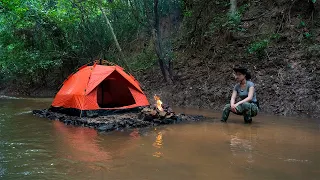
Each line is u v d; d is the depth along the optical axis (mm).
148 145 3973
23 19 13469
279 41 8680
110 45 13281
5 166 3059
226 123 5789
